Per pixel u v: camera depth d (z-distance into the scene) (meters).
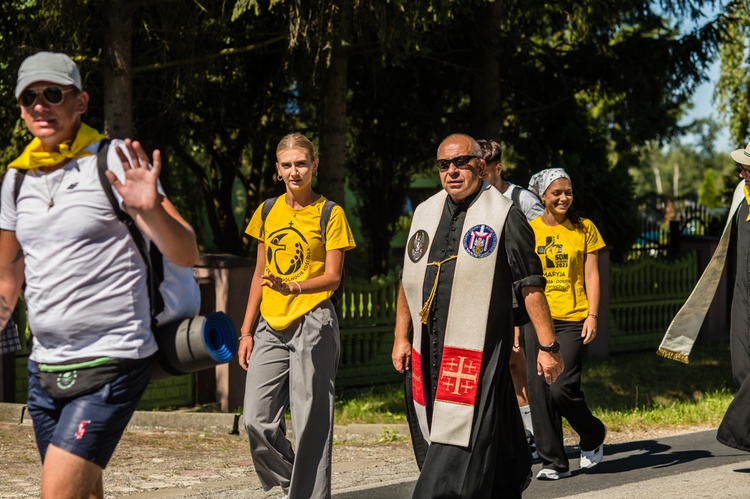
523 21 16.25
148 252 3.96
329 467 5.84
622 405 11.55
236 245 20.06
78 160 3.91
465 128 17.52
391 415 10.58
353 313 12.49
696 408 10.86
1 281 4.18
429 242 5.42
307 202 6.00
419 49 11.53
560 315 7.39
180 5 11.72
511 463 5.36
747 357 7.32
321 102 14.27
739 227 7.46
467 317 5.23
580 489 6.95
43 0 11.14
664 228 22.17
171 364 4.00
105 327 3.91
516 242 5.22
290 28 11.48
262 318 5.93
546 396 7.28
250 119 17.03
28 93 3.84
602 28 15.40
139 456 8.10
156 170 3.70
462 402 5.16
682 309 7.85
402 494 6.76
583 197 18.42
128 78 11.54
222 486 6.95
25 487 6.74
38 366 4.01
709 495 6.73
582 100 18.72
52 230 3.88
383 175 20.22
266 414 5.87
